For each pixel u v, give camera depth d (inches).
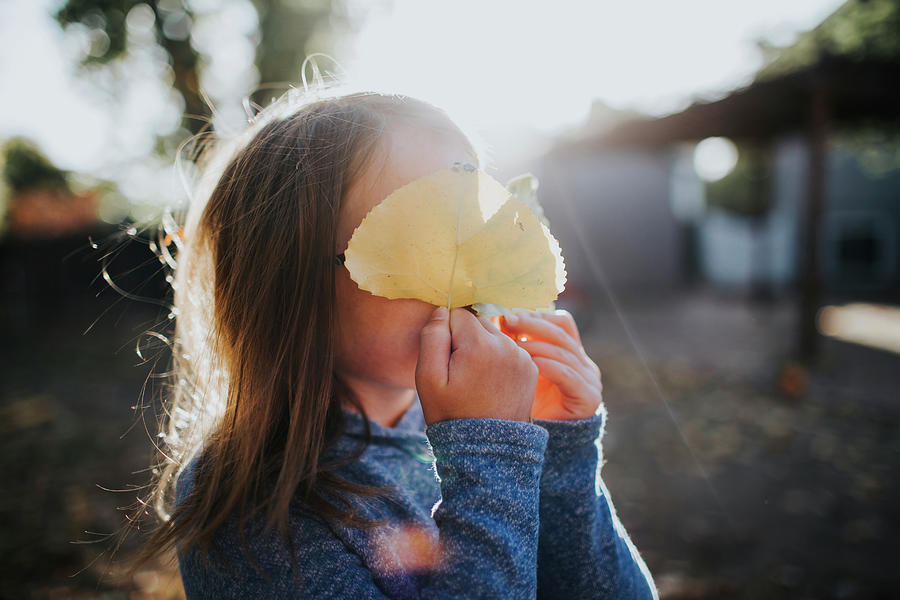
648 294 629.0
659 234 647.1
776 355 309.7
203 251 37.8
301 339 31.0
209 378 35.3
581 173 619.8
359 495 32.7
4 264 505.4
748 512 136.9
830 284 697.6
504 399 29.9
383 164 31.4
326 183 31.4
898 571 111.2
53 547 119.1
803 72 261.9
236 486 30.2
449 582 27.6
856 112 309.9
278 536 30.1
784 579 108.7
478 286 29.0
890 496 143.5
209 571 30.5
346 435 34.8
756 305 550.3
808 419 204.4
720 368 284.2
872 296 629.0
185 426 40.6
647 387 252.8
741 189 784.3
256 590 29.6
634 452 177.2
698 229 801.6
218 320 35.1
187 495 33.2
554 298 29.1
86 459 174.7
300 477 29.7
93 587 103.7
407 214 27.8
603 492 41.0
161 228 51.7
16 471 167.0
